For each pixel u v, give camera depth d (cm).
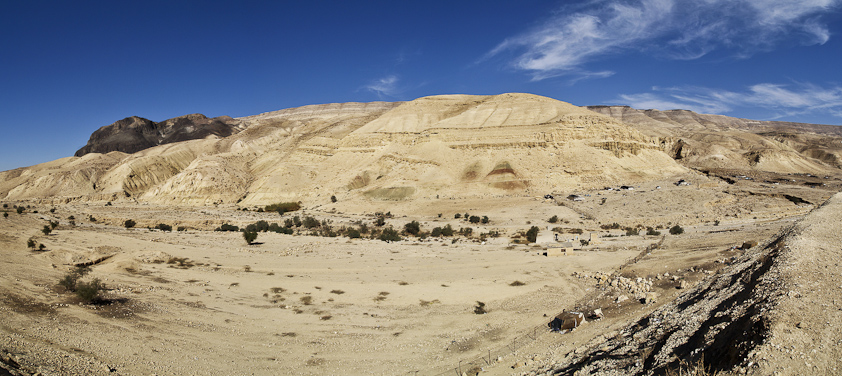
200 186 12562
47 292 3073
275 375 2206
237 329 2802
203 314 3017
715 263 3278
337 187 11812
